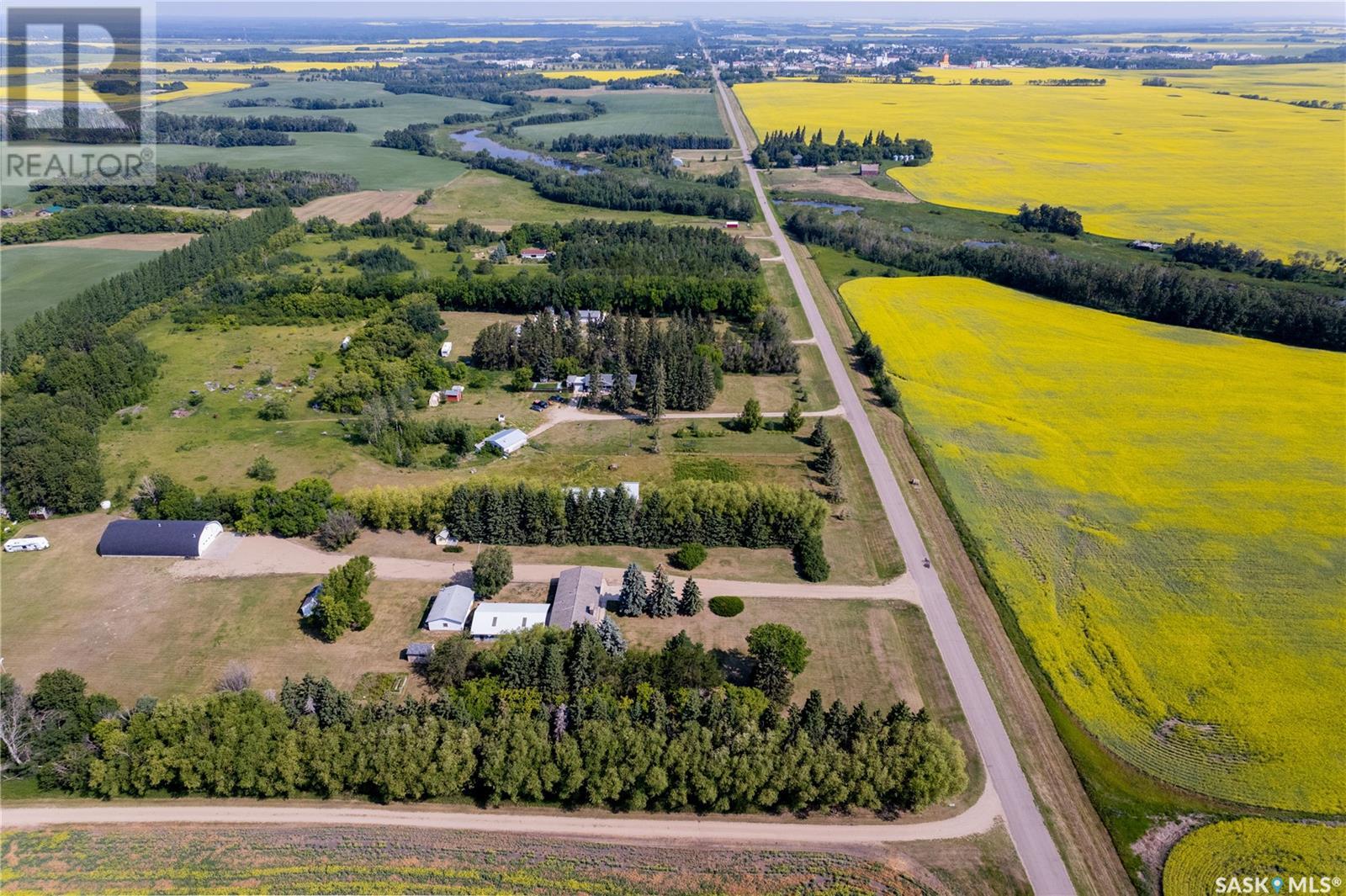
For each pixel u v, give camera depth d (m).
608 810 72.94
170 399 148.12
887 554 108.19
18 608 96.25
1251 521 113.94
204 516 111.19
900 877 66.56
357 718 75.00
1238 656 90.12
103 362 146.12
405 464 126.94
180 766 72.62
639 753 71.94
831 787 70.62
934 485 123.69
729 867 67.25
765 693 82.06
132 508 116.12
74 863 66.75
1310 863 67.56
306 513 110.19
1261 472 125.81
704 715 76.31
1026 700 84.94
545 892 65.00
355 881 65.50
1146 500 119.00
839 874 66.69
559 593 96.88
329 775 72.69
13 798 73.25
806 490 116.31
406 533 112.25
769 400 151.62
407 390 146.75
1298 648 91.31
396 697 83.62
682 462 129.00
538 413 146.00
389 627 94.19
